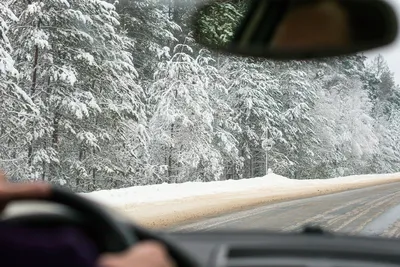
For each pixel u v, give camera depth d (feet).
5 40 51.08
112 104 72.28
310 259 9.39
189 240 11.89
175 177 94.43
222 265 8.52
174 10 102.22
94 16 70.95
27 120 61.87
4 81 54.24
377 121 217.15
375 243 11.25
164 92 92.99
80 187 75.15
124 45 79.10
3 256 4.21
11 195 5.45
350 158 173.06
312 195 71.36
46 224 5.87
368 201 58.59
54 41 68.08
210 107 94.43
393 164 231.09
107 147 76.28
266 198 62.64
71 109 65.98
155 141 92.07
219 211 45.65
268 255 9.59
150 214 39.99
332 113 150.30
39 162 64.49
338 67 164.55
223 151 107.55
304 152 138.62
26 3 65.82
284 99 133.59
